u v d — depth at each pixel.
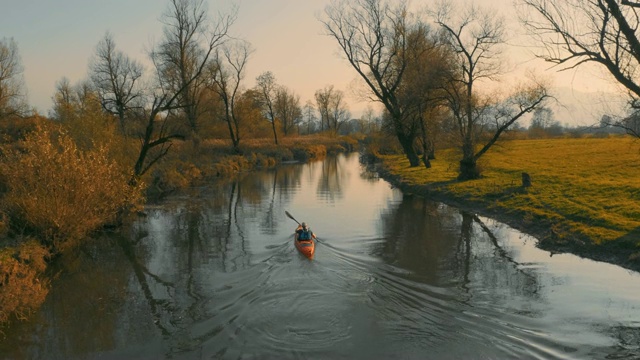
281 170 52.38
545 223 19.36
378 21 40.31
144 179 27.92
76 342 10.29
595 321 10.63
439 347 9.52
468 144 31.39
